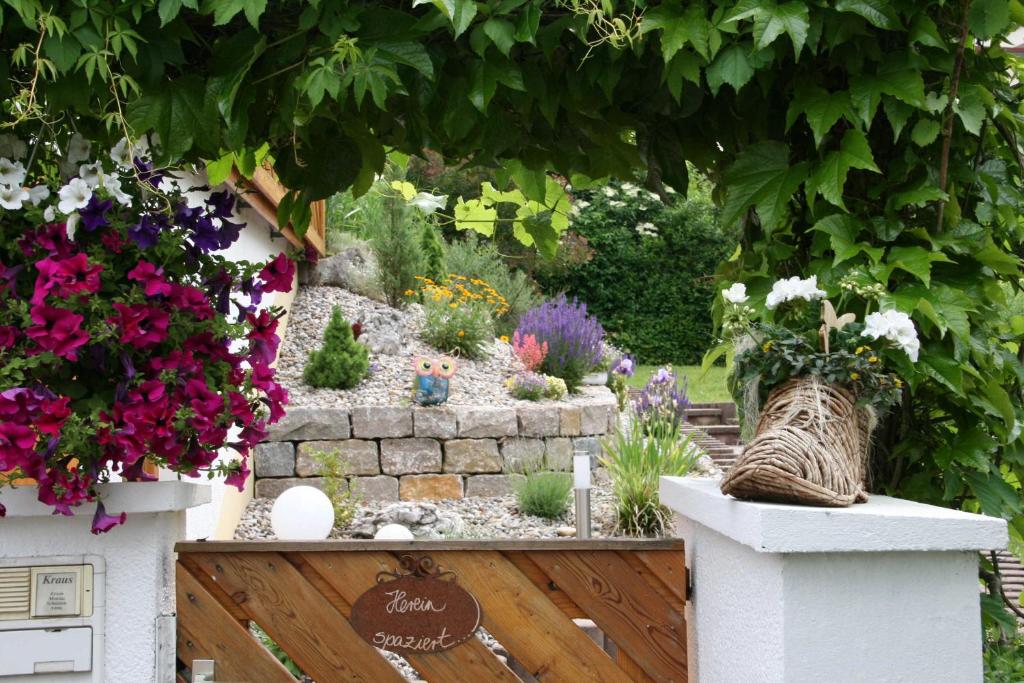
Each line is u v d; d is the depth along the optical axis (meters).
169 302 1.70
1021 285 2.06
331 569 1.95
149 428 1.60
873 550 1.46
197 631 1.91
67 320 1.56
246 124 1.70
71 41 1.54
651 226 15.10
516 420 7.62
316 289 9.67
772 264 2.04
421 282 9.88
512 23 1.65
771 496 1.55
